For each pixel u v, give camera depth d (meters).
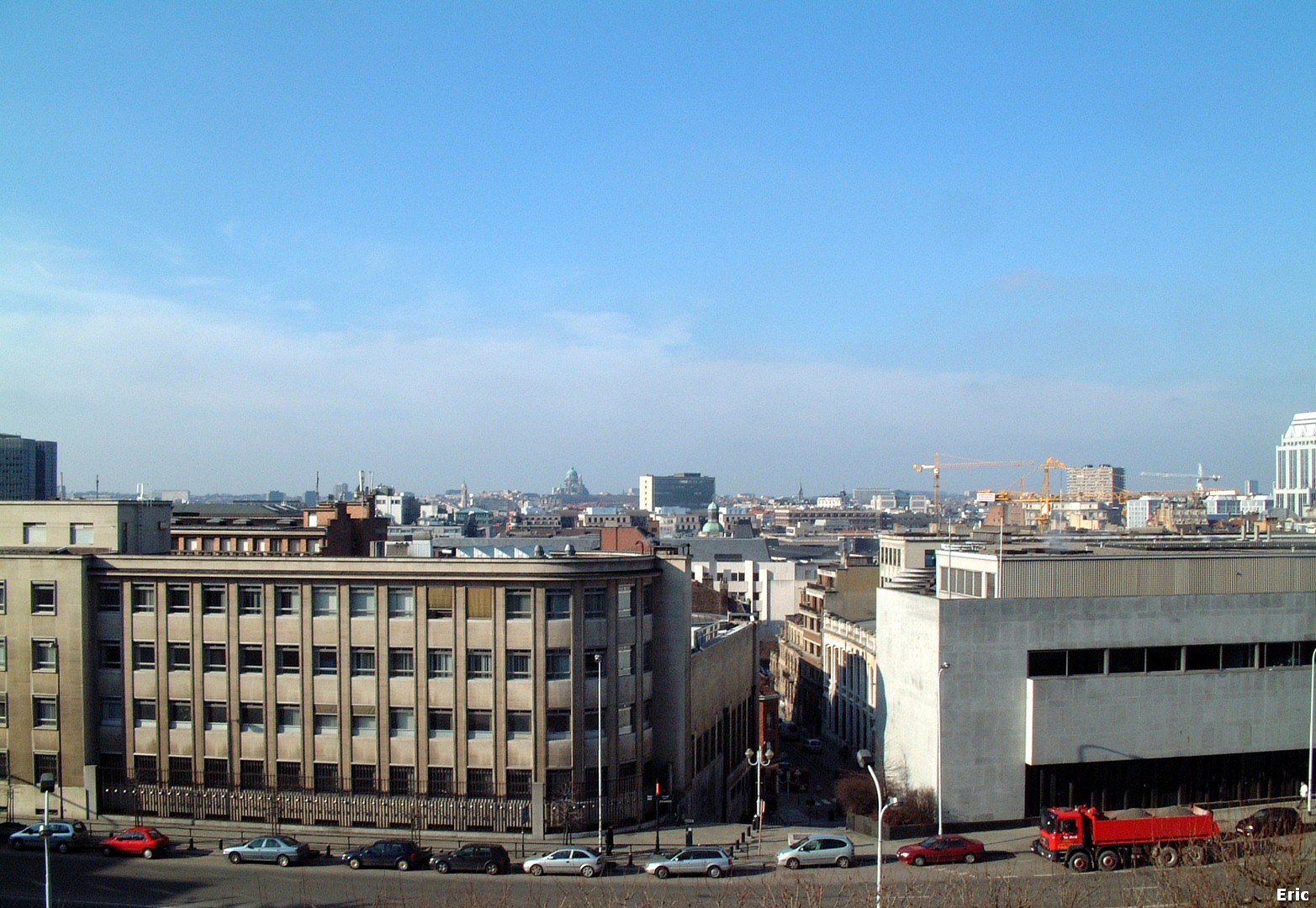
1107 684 68.88
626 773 69.62
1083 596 70.00
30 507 74.12
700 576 182.12
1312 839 58.50
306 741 67.62
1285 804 70.25
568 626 66.81
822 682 129.88
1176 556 72.06
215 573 68.62
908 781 73.06
